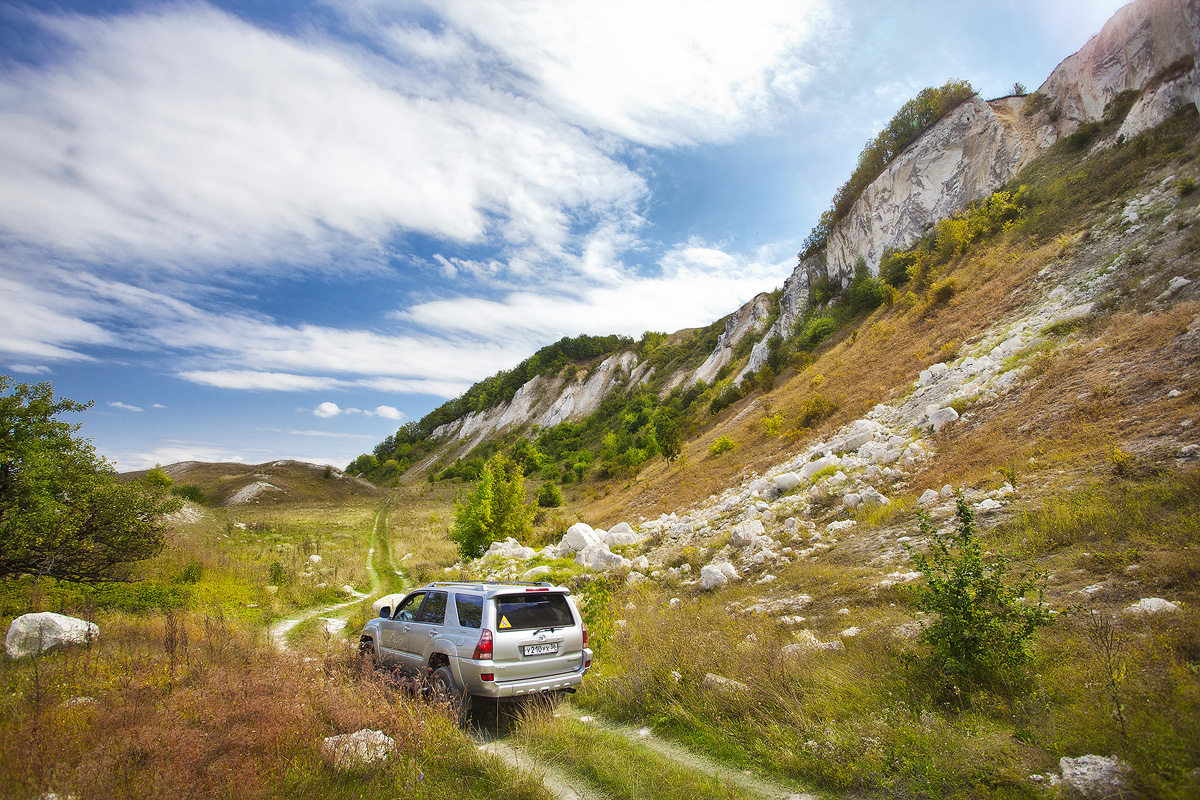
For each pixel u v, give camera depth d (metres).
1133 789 3.12
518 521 26.91
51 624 8.02
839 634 7.22
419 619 7.25
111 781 3.95
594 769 4.79
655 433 62.41
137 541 13.39
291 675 6.62
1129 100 33.00
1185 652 4.43
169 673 6.50
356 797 4.21
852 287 47.03
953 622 5.28
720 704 5.75
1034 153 38.88
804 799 4.04
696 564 14.91
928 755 4.12
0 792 3.79
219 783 4.05
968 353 23.16
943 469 14.78
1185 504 7.77
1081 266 22.80
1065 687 4.48
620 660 7.63
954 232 35.75
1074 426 12.91
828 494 16.95
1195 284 15.66
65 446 12.41
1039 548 8.42
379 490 84.69
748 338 80.06
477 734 6.02
